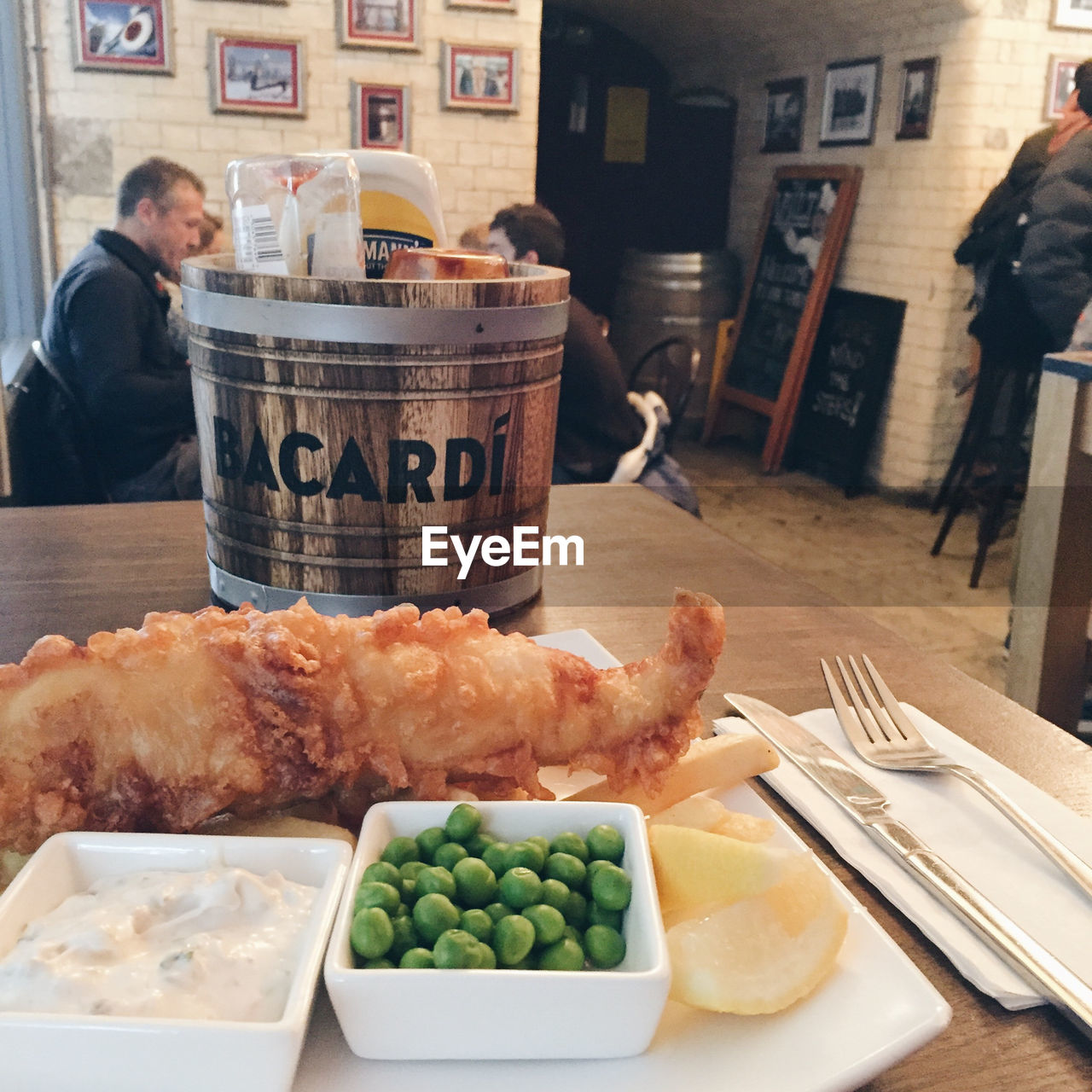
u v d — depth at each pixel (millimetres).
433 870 560
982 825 749
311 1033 528
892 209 4953
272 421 952
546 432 1075
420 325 905
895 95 4891
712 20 5602
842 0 4895
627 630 1120
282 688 643
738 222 6410
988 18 4391
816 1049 519
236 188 1017
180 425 3094
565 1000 498
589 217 6375
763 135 6043
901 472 5023
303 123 3957
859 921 595
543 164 6219
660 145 6336
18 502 2766
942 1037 562
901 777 813
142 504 1549
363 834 606
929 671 1048
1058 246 4160
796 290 5492
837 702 918
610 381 2873
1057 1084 533
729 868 580
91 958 508
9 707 609
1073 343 4059
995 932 620
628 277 6016
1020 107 4543
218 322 938
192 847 593
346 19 3891
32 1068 469
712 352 6016
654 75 6281
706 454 5883
